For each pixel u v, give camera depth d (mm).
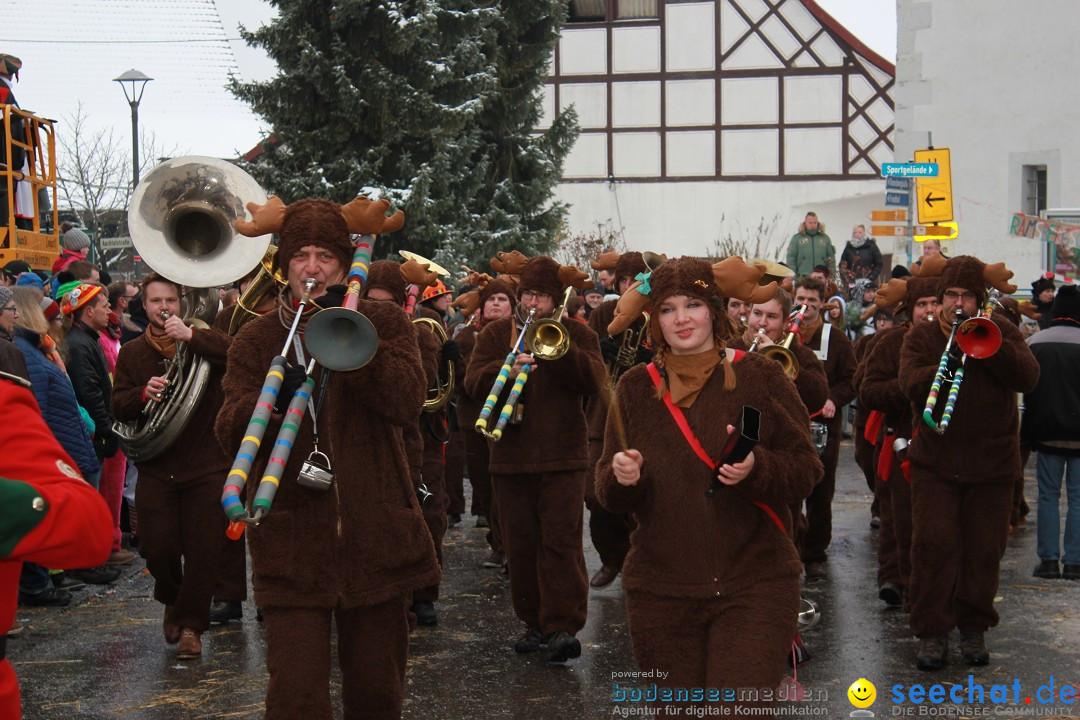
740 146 29172
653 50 29281
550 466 6184
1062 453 7914
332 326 3662
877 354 7023
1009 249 20219
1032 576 8094
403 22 18141
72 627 6875
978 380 5938
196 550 6160
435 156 18797
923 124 20906
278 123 18812
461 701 5527
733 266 3996
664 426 3939
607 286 9062
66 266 10250
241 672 5969
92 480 7473
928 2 20750
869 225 29453
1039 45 19688
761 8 28922
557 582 6133
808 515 8133
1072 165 19453
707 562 3828
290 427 3652
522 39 21406
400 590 3949
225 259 5559
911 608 6059
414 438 7051
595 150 29547
